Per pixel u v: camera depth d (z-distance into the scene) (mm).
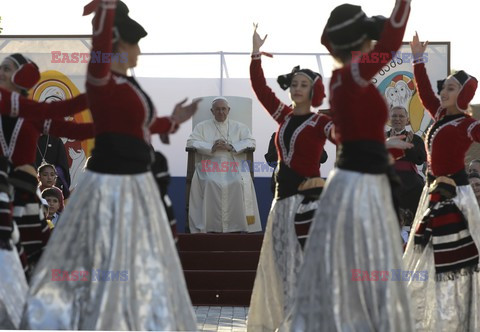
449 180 26766
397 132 41531
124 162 18594
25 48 49031
